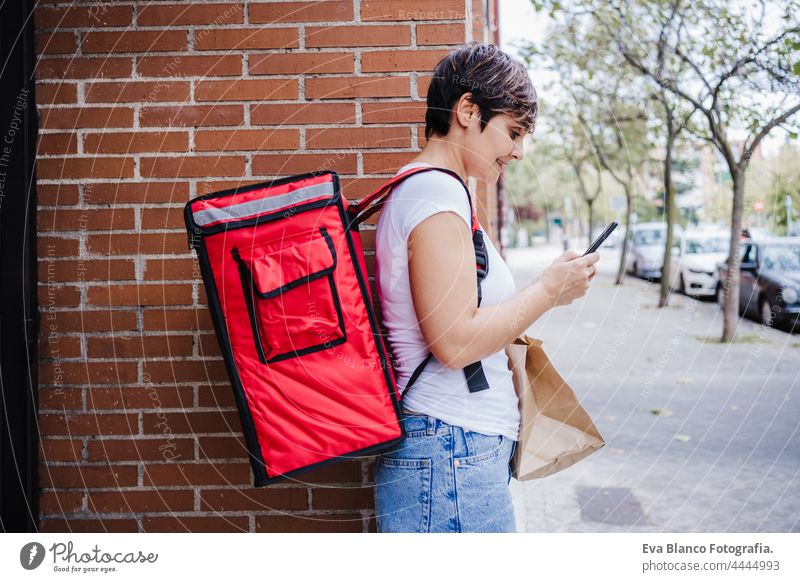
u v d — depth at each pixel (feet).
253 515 6.11
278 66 5.99
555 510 9.98
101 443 6.11
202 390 6.10
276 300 4.32
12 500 5.95
